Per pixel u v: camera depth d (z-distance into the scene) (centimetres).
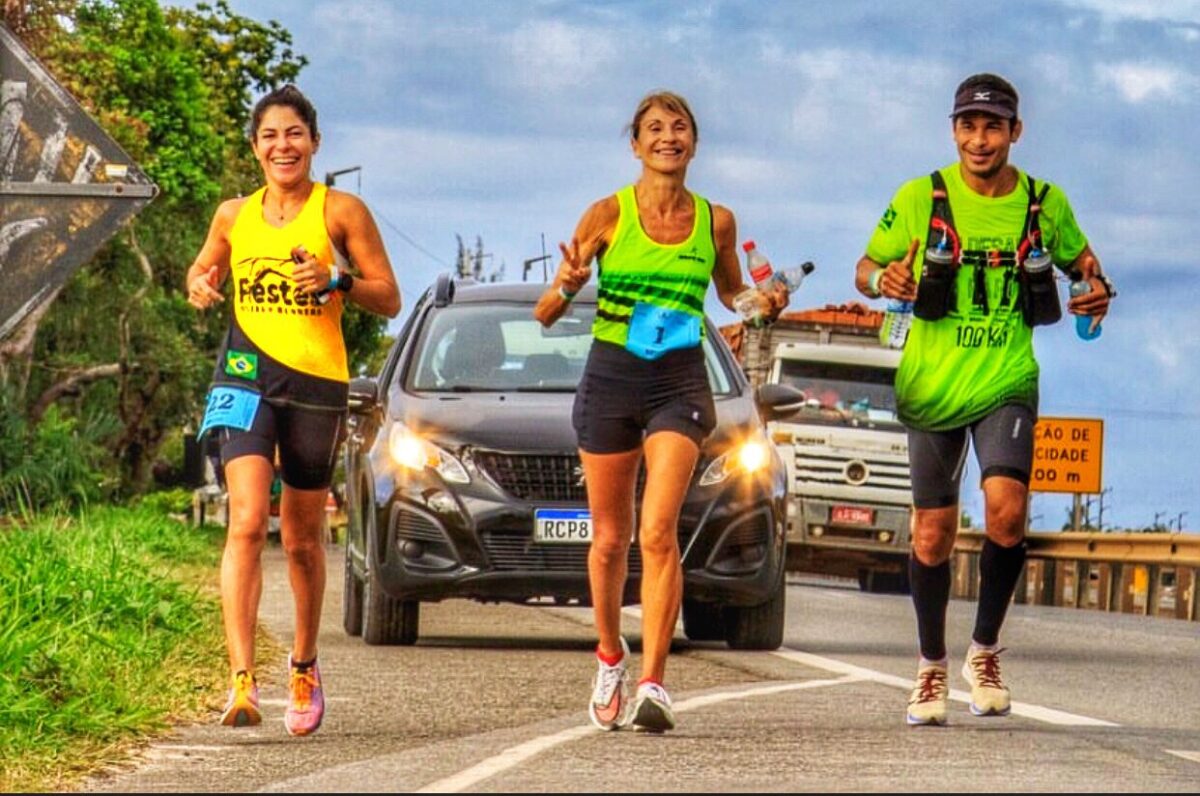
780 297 1728
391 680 2142
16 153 1680
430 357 2762
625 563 1692
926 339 1764
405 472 2583
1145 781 1398
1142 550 5394
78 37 9212
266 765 1473
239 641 1664
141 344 9462
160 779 1402
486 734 1659
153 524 5188
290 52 10912
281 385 1670
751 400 2695
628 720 1698
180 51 9456
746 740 1602
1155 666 2638
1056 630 3544
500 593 2569
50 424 6256
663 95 1694
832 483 6169
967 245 1744
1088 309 1770
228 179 10319
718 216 1705
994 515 1756
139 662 2055
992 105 1720
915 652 2755
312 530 1675
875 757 1495
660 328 1680
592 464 1697
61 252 1680
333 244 1686
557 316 1727
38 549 2614
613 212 1688
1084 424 6319
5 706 1582
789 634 3097
